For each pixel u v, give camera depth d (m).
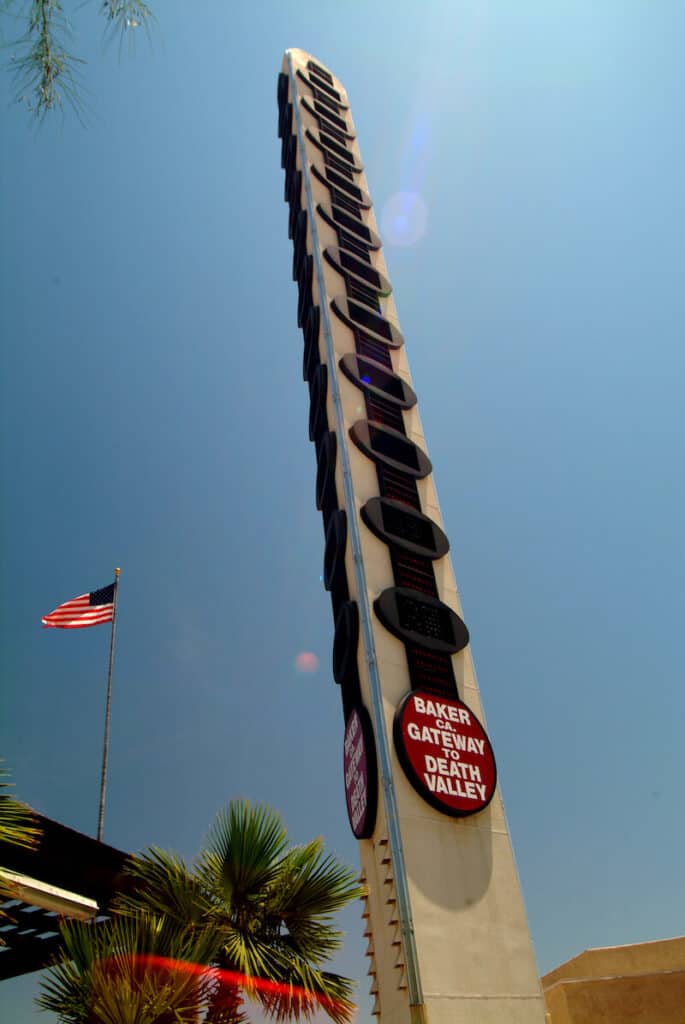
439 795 21.14
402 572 26.11
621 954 25.23
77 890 17.81
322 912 15.22
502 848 21.41
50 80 7.32
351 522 26.59
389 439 30.36
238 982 13.46
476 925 19.53
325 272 36.47
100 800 25.78
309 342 36.75
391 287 38.72
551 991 24.16
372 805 21.41
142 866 15.23
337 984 14.49
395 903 19.45
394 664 23.50
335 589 27.11
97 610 31.36
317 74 53.25
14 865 16.70
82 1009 12.22
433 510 29.17
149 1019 11.79
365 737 22.17
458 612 26.47
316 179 43.03
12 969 19.11
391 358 35.00
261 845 15.44
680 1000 21.73
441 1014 17.67
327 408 32.03
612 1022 22.20
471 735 23.03
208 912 14.39
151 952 12.96
